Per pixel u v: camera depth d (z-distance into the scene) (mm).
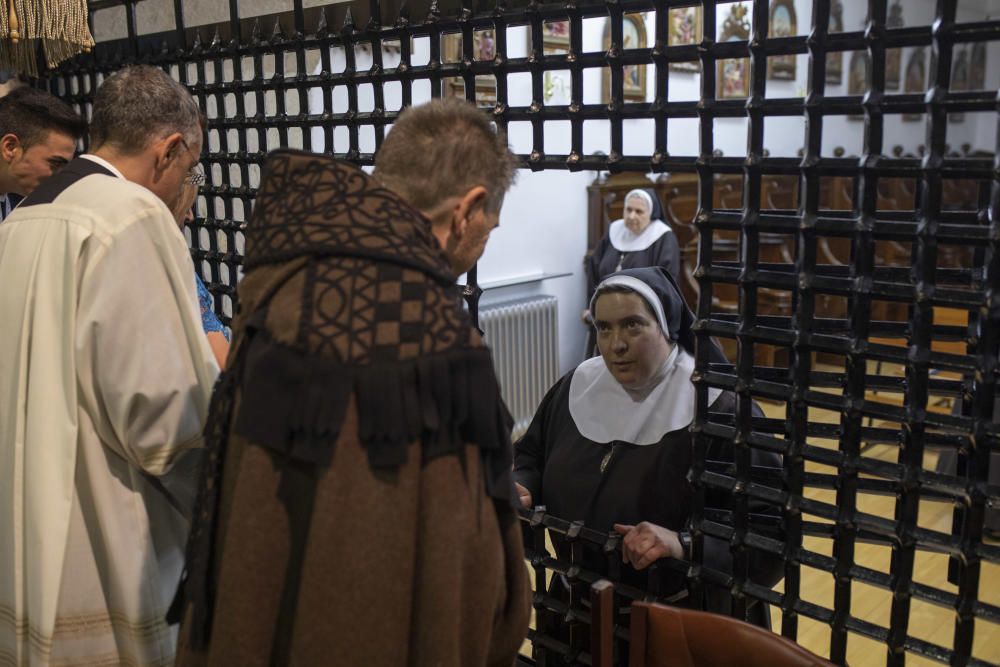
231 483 928
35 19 2209
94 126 1483
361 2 1689
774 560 1534
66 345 1314
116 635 1421
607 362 1765
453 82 4477
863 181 1106
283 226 929
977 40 1001
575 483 1787
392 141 1005
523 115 1469
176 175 1531
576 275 5879
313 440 837
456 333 874
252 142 2781
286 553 884
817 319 1285
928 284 1075
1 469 1415
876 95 1084
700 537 1372
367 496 836
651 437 1715
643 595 1475
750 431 1287
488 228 1032
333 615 841
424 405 848
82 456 1364
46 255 1340
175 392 1311
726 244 5648
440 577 858
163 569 1455
